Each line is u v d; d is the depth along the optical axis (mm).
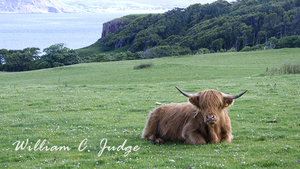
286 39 106750
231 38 147875
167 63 62469
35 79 56781
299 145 7879
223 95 7926
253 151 7492
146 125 9516
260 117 12961
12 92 24828
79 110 16375
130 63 71062
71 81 49219
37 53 137750
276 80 27375
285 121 11852
